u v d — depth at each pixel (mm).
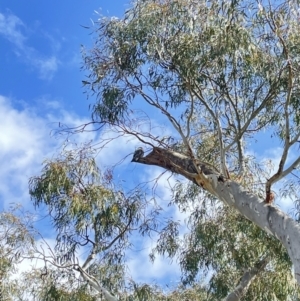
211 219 10859
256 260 10344
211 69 8633
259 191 9344
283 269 10211
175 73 8594
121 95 8680
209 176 8195
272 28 8078
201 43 8195
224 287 10609
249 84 8656
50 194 10906
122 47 8516
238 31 8008
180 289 12055
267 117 9617
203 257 10914
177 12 8148
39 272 11672
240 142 9320
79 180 11180
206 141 10594
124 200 11547
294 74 8203
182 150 9805
